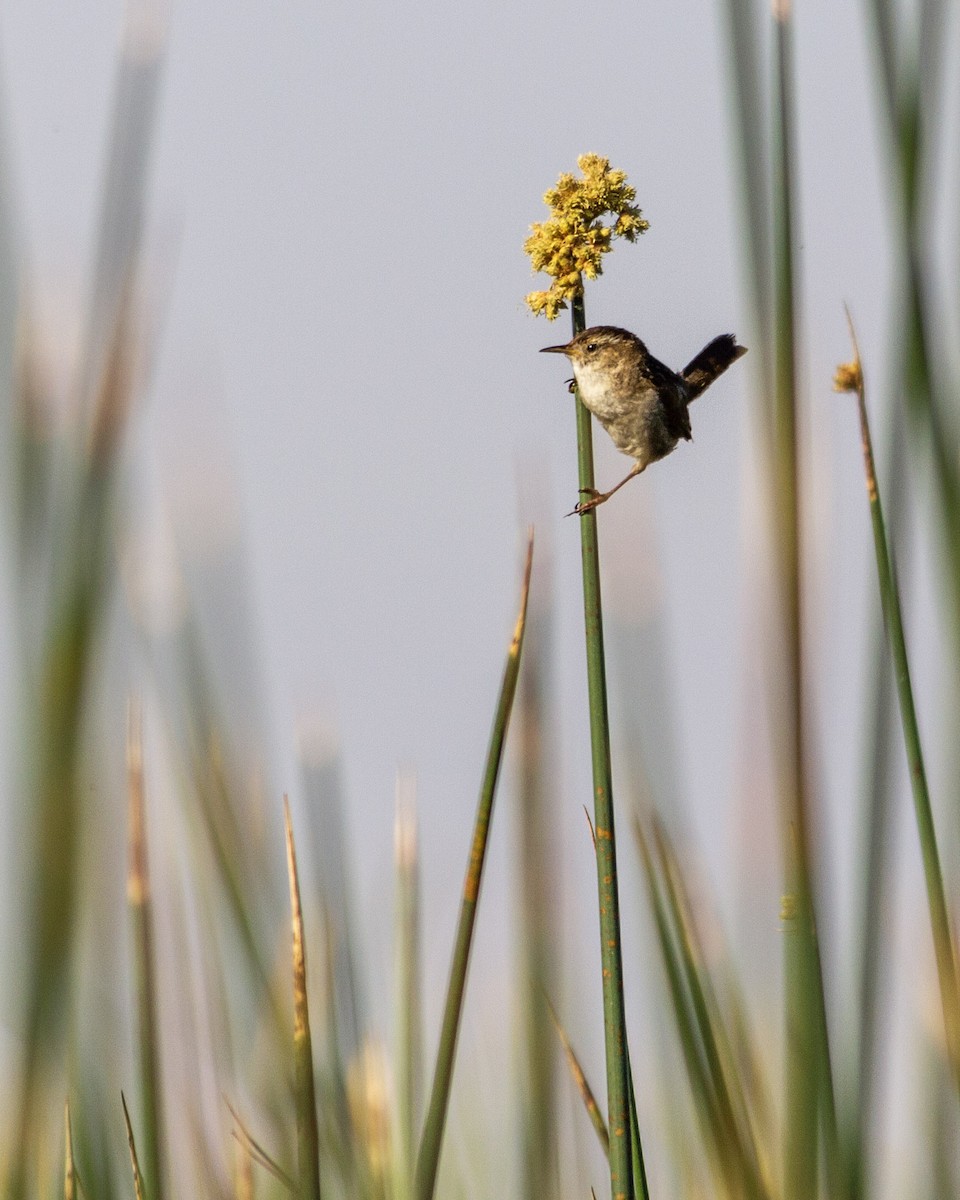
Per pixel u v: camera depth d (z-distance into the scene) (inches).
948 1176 138.6
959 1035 138.9
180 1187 160.1
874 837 131.6
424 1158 170.1
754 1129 147.7
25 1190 106.4
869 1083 129.5
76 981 106.1
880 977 131.1
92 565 98.0
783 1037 129.3
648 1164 201.8
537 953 190.5
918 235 117.1
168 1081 157.2
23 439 97.7
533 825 191.6
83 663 98.2
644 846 168.4
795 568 114.5
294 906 165.8
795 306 116.0
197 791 153.2
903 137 117.1
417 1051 199.9
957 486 117.0
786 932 127.0
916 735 165.5
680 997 154.8
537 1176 183.9
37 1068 104.9
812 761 118.1
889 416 119.4
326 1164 172.7
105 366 100.9
